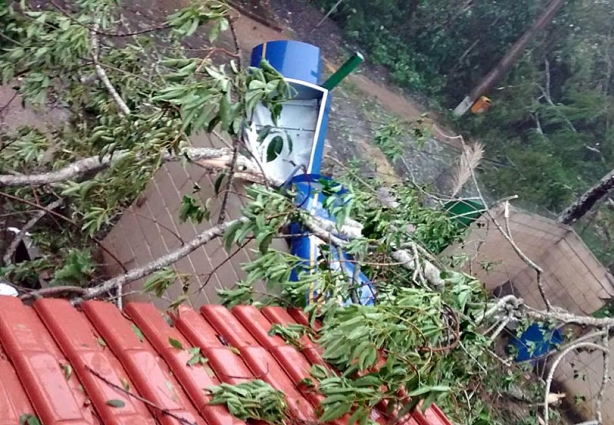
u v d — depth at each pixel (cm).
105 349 210
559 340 660
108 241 500
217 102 275
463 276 326
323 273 298
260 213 300
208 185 437
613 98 1368
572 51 1439
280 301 315
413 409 231
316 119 523
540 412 536
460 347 301
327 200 338
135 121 353
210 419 203
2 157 409
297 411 230
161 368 216
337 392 221
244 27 1066
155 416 193
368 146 1052
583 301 759
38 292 297
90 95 451
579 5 1439
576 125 1388
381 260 349
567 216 877
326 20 1339
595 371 721
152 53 572
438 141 1264
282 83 294
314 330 283
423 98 1422
